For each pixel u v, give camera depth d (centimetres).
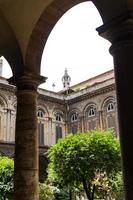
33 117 840
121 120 526
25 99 844
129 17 549
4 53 909
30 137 816
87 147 2195
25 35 880
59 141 2338
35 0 859
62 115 4638
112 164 2173
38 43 898
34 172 794
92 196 2141
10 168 2131
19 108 841
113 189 2191
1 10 873
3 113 3853
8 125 3834
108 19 583
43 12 874
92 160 2161
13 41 882
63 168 2222
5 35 895
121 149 517
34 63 885
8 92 3941
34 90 862
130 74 538
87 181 2173
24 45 877
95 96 4369
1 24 885
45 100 4438
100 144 2203
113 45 570
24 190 764
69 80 5425
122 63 548
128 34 556
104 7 590
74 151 2200
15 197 770
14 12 873
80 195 2689
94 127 4269
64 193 2441
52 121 4441
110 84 4184
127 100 527
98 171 2166
